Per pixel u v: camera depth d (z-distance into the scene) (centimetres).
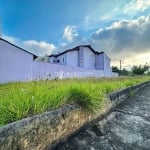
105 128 340
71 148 244
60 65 1888
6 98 250
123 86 827
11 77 1287
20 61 1392
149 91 1215
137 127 363
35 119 203
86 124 331
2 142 159
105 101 440
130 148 263
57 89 339
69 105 288
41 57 3656
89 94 347
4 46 1236
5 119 201
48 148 222
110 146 265
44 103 254
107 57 3956
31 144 194
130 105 603
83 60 3347
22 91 317
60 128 251
